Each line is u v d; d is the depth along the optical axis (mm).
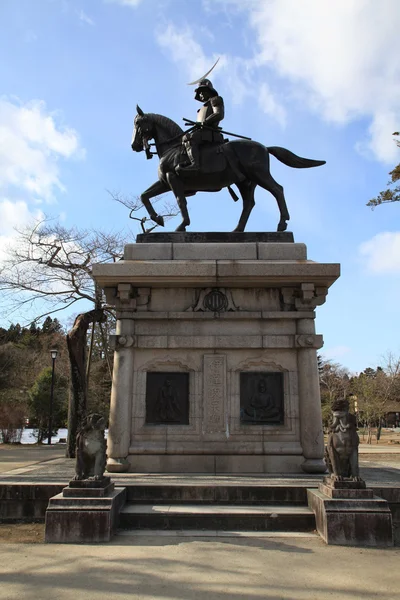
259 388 9672
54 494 7172
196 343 9719
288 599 4238
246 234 10531
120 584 4566
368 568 5078
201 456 9234
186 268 9516
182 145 11023
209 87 11469
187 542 5992
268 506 7164
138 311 9922
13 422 32594
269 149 11352
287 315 9773
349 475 6453
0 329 47281
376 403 42000
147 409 9609
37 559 5309
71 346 17219
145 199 11469
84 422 6668
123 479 8109
